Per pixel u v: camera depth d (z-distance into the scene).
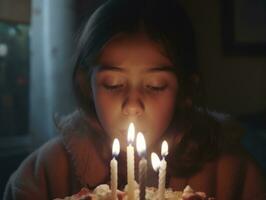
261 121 2.99
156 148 0.75
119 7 0.66
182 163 0.77
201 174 0.79
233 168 0.81
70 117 0.83
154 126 0.65
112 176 0.57
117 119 0.65
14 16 2.44
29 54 2.77
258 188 0.82
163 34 0.63
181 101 0.72
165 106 0.65
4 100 2.96
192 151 0.76
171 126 0.74
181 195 0.67
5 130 2.97
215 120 0.81
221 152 0.81
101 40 0.64
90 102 0.75
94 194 0.63
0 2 2.37
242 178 0.82
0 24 2.82
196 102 0.74
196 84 0.73
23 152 2.83
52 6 2.52
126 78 0.63
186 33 0.68
